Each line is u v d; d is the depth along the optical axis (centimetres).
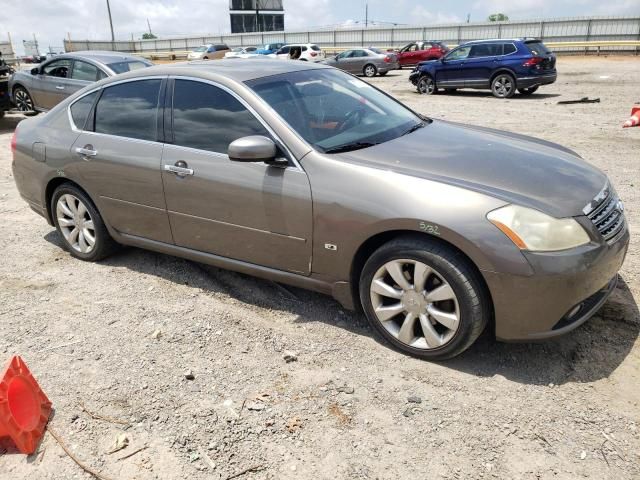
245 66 406
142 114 409
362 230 312
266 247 358
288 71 406
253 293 409
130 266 465
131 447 263
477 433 263
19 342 353
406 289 312
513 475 238
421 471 243
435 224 289
